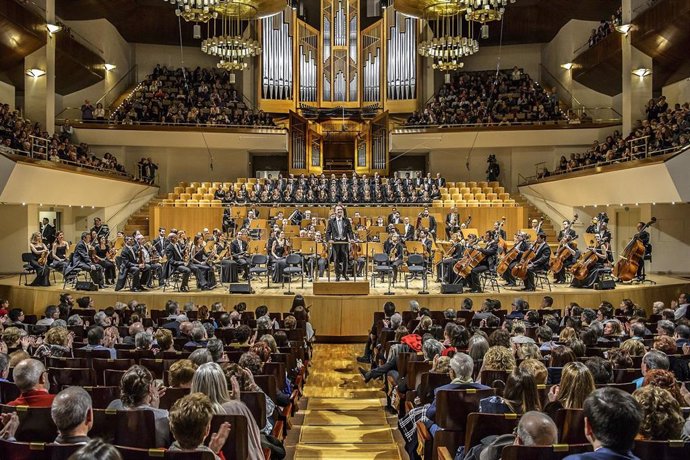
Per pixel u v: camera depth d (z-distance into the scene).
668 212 22.64
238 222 22.92
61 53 24.81
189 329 8.52
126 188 26.06
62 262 17.12
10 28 20.62
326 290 15.19
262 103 31.14
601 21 29.30
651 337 9.14
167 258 16.58
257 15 21.28
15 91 25.39
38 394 4.83
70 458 2.52
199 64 33.53
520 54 33.38
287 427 7.14
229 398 4.72
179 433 3.45
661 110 22.06
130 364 7.00
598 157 23.19
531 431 3.61
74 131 28.06
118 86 31.36
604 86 29.16
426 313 11.09
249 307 15.14
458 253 17.05
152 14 30.11
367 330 14.99
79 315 11.29
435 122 29.27
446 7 19.48
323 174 28.88
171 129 28.44
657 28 21.14
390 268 16.11
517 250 16.69
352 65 31.81
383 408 8.77
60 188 21.23
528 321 9.91
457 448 5.13
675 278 19.62
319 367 12.17
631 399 2.97
